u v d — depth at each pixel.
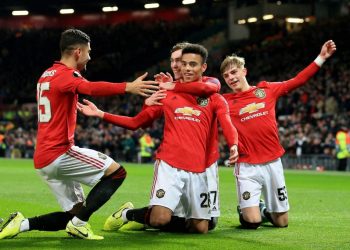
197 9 78.44
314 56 58.31
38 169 9.88
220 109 10.62
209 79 11.11
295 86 12.29
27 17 83.44
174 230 11.02
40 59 79.50
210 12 77.31
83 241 9.84
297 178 31.19
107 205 16.25
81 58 9.94
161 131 52.19
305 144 42.03
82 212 9.95
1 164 42.94
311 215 14.52
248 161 11.90
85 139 55.50
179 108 10.59
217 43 72.00
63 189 10.07
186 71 10.66
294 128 43.53
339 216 14.31
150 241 9.91
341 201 18.50
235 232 11.20
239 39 70.00
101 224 12.22
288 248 9.45
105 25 81.38
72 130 9.88
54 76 9.64
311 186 25.30
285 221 12.08
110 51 79.19
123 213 11.02
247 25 69.88
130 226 11.20
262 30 68.00
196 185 10.59
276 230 11.59
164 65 73.12
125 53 78.12
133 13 81.88
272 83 12.32
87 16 82.50
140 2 72.12
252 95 12.08
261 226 12.18
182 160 10.43
